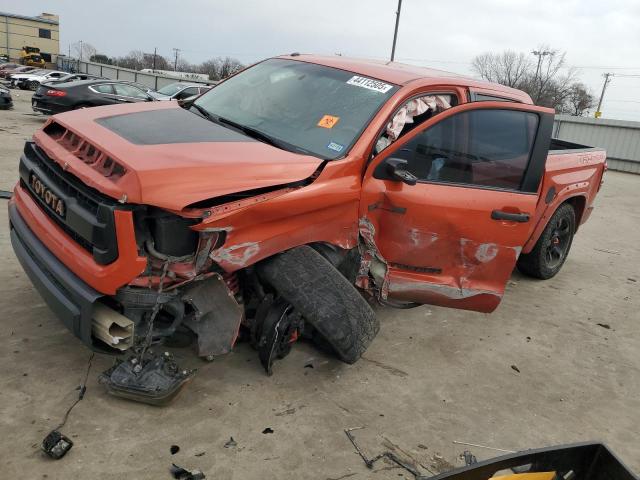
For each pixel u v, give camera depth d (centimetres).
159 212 262
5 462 238
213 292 286
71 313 264
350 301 314
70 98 1396
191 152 285
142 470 245
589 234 849
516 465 198
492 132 380
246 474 252
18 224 322
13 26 8300
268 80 413
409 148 350
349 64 409
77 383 298
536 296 542
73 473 238
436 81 390
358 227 340
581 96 5728
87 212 263
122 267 254
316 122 358
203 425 280
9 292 387
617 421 343
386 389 340
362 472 265
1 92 1667
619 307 541
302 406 309
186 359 336
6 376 295
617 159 2162
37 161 328
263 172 289
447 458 285
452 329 441
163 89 1675
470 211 360
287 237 302
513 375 382
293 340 337
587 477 207
